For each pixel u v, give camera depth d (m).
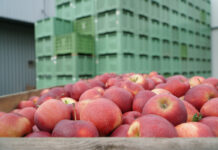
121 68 4.19
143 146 0.52
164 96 0.88
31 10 6.98
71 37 4.39
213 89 1.12
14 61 7.32
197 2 7.53
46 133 0.89
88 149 0.54
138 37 4.62
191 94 1.15
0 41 6.93
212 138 0.51
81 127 0.75
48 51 4.98
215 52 8.77
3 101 1.57
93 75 4.68
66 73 4.52
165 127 0.66
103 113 0.85
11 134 0.88
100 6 4.46
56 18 4.85
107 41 4.42
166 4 5.64
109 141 0.54
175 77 1.50
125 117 0.98
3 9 6.24
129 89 1.28
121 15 4.16
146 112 0.87
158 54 5.32
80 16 4.92
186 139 0.51
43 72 5.17
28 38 7.83
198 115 0.98
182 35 6.48
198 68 7.54
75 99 1.50
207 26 8.41
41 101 1.44
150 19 5.02
